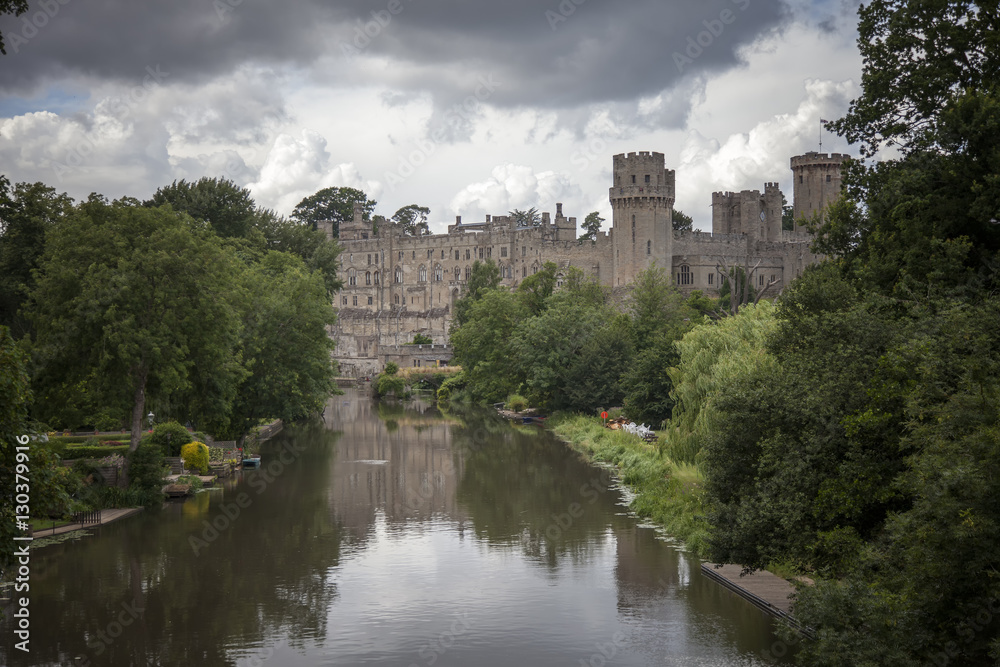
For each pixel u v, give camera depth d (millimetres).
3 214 61375
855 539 27062
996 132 35156
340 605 34812
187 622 32844
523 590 36500
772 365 40969
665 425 69188
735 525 30984
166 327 50438
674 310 104000
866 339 31375
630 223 174750
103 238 51375
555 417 98812
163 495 52750
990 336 25781
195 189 102875
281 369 72812
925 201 36469
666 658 29172
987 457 21625
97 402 52750
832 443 28719
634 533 45750
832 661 23344
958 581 22281
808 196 190500
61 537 44656
